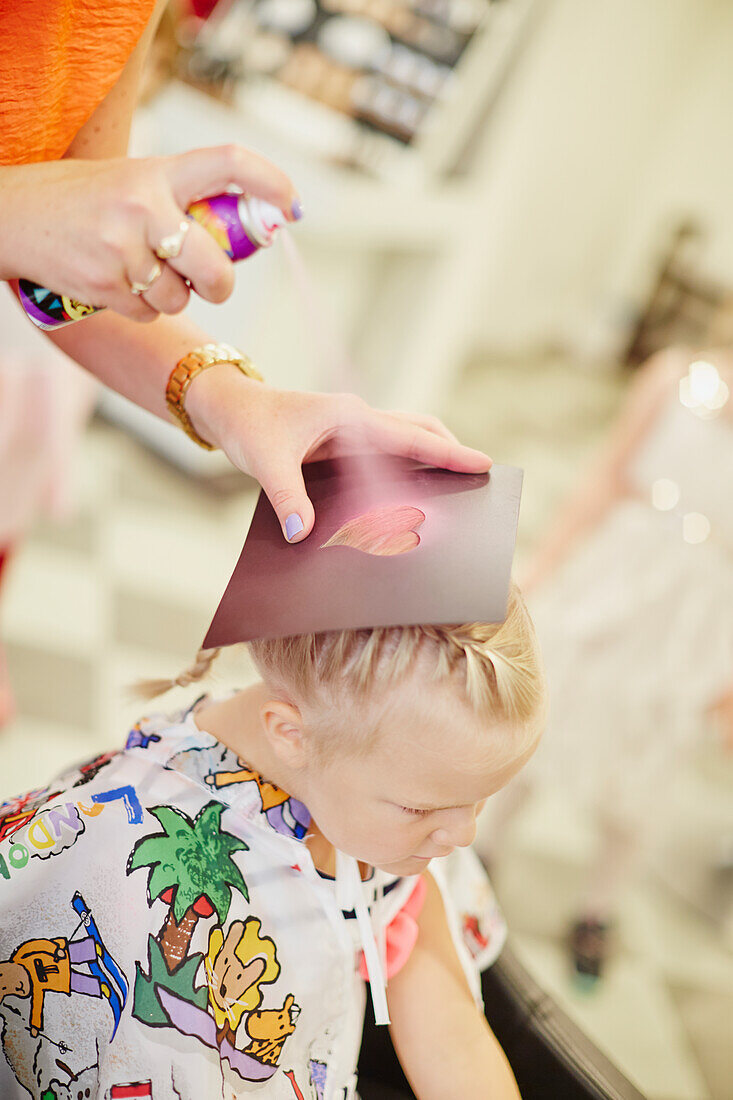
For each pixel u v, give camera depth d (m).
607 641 2.04
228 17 2.80
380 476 0.78
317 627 0.64
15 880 0.74
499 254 4.93
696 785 2.60
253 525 0.76
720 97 5.32
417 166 3.04
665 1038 1.92
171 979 0.75
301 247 2.99
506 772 0.70
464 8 3.00
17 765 2.06
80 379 1.96
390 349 3.42
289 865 0.79
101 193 0.66
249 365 0.87
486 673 0.66
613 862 2.01
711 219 5.41
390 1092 1.06
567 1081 0.98
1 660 2.01
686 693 2.01
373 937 0.81
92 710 2.26
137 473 3.17
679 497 2.02
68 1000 0.77
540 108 3.22
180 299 0.70
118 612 2.58
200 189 0.67
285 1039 0.81
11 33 0.73
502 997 1.02
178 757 0.79
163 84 2.00
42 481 1.94
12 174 0.70
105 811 0.77
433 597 0.64
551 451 4.25
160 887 0.76
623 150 5.43
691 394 2.00
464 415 4.37
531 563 2.22
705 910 2.23
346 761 0.70
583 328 5.55
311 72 2.91
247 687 0.86
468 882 1.00
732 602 2.00
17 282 0.74
